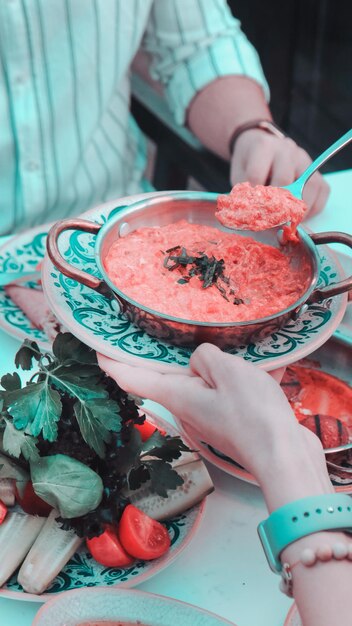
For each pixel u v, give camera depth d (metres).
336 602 0.62
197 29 1.41
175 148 1.38
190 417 0.72
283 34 2.13
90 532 0.73
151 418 0.86
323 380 0.91
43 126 1.29
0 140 1.28
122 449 0.76
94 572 0.74
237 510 0.80
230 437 0.69
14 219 1.35
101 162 1.39
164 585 0.74
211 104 1.36
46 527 0.75
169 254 0.89
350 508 0.65
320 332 0.82
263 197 0.87
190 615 0.69
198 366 0.74
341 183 1.23
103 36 1.28
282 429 0.67
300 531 0.64
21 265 1.08
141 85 1.55
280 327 0.80
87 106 1.32
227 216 0.87
